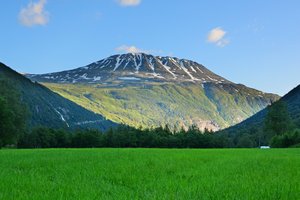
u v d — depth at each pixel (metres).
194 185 12.07
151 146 169.00
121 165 21.00
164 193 10.06
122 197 9.57
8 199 9.43
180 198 9.58
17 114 88.50
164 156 31.55
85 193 10.16
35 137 152.25
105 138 166.38
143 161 24.55
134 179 14.26
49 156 31.47
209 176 15.57
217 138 169.00
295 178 14.37
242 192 10.73
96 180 13.70
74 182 12.90
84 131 169.38
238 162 24.89
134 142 167.25
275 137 115.56
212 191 10.82
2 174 15.59
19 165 21.53
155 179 14.11
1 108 80.31
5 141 86.44
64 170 17.88
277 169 18.92
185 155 33.94
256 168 19.61
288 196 10.05
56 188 11.22
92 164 21.89
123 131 174.25
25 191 10.50
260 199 9.70
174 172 17.73
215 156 32.84
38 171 17.50
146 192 10.41
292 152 45.38
